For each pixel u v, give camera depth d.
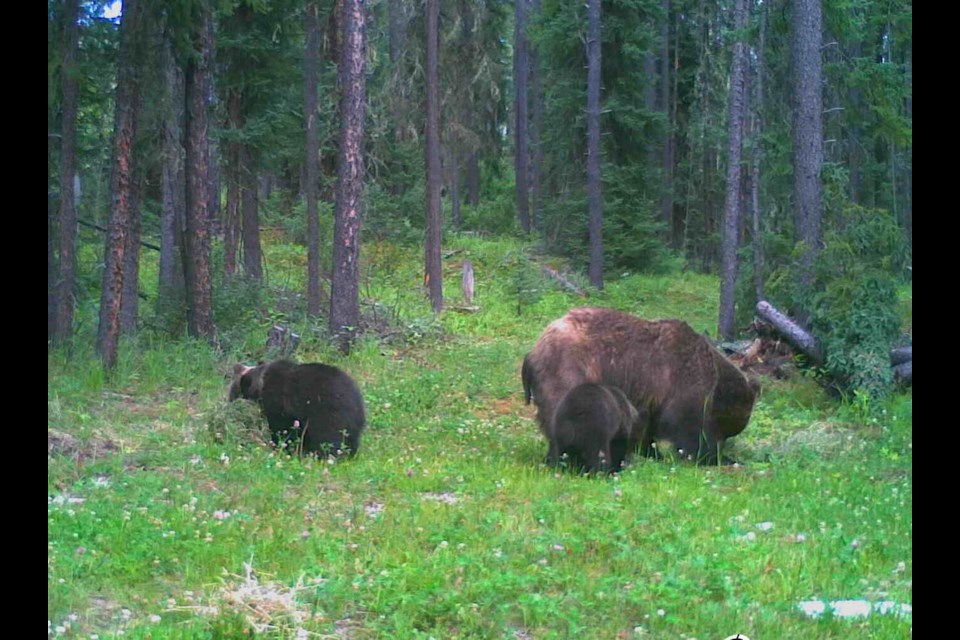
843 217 18.09
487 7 37.06
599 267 32.75
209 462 11.13
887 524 9.27
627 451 12.40
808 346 16.45
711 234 40.84
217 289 22.27
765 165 23.16
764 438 14.02
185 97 18.42
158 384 15.57
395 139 38.00
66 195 16.38
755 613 6.83
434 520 8.95
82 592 6.94
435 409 16.14
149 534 8.20
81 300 20.06
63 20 15.82
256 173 25.66
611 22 33.66
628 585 7.37
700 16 42.19
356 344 20.45
